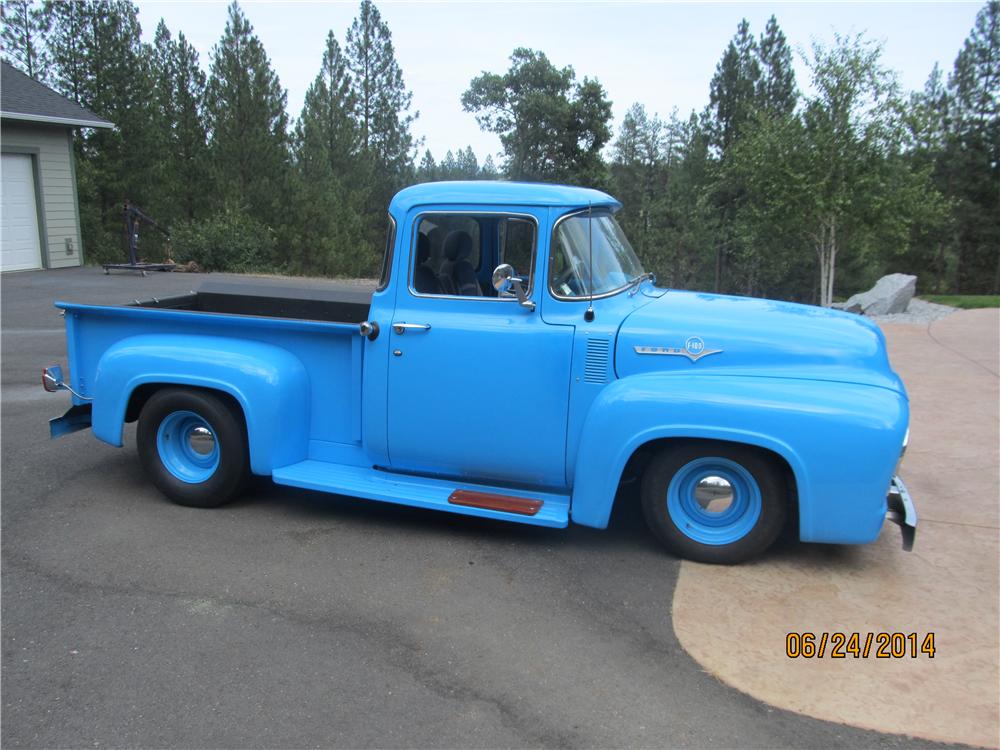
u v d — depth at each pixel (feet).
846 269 121.60
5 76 62.23
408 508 16.38
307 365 15.81
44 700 9.71
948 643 11.32
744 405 12.60
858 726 9.48
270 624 11.54
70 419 17.22
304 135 101.81
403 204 14.73
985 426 22.84
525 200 14.12
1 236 58.85
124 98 89.20
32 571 13.08
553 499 14.42
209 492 15.80
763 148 57.88
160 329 16.51
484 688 10.10
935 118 57.06
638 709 9.73
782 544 14.69
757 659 10.85
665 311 14.39
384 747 8.96
